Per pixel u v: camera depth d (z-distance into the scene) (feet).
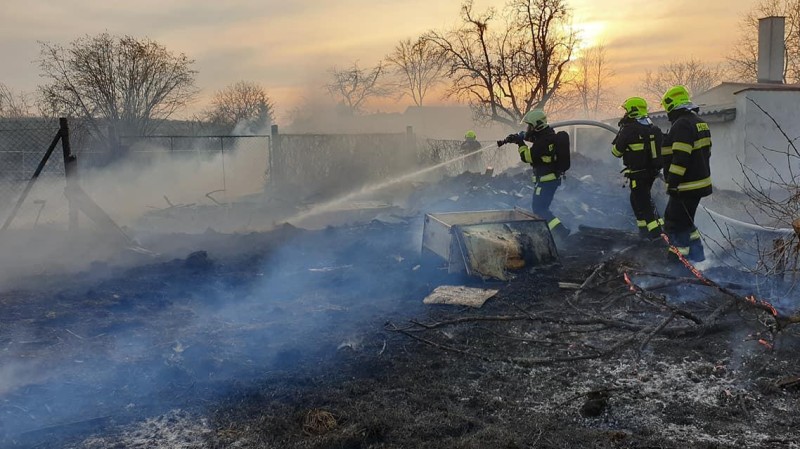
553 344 16.33
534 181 28.99
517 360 15.31
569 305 19.56
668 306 17.04
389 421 12.36
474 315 18.90
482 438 11.59
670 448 11.14
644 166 26.18
